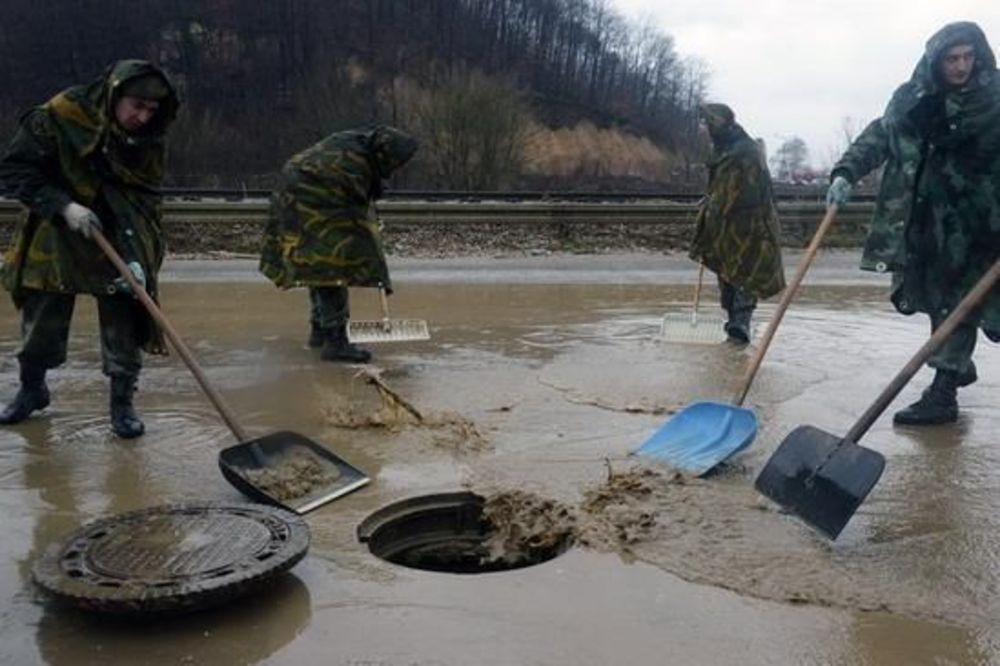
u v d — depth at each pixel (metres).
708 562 3.63
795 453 4.20
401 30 60.12
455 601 3.31
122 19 52.12
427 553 4.36
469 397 6.22
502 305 11.04
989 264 5.31
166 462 4.80
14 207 16.03
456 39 62.88
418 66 56.72
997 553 3.73
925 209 5.40
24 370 5.43
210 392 4.70
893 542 3.84
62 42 49.59
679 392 6.36
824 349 8.04
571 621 3.16
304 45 54.47
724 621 3.17
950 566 3.61
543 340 8.50
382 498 4.30
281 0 55.00
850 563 3.63
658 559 3.66
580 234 18.52
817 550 3.76
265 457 4.49
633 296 12.04
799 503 4.04
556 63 68.56
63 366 7.12
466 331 9.03
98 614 3.13
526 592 3.38
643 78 76.00
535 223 18.42
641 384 6.59
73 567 3.19
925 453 5.02
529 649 2.98
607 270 15.34
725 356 7.68
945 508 4.22
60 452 4.96
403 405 5.51
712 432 5.03
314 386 6.51
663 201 21.84
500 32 66.62
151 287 5.12
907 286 5.58
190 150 38.28
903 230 5.34
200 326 9.20
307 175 7.13
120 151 4.94
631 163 63.91
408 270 15.02
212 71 51.41
